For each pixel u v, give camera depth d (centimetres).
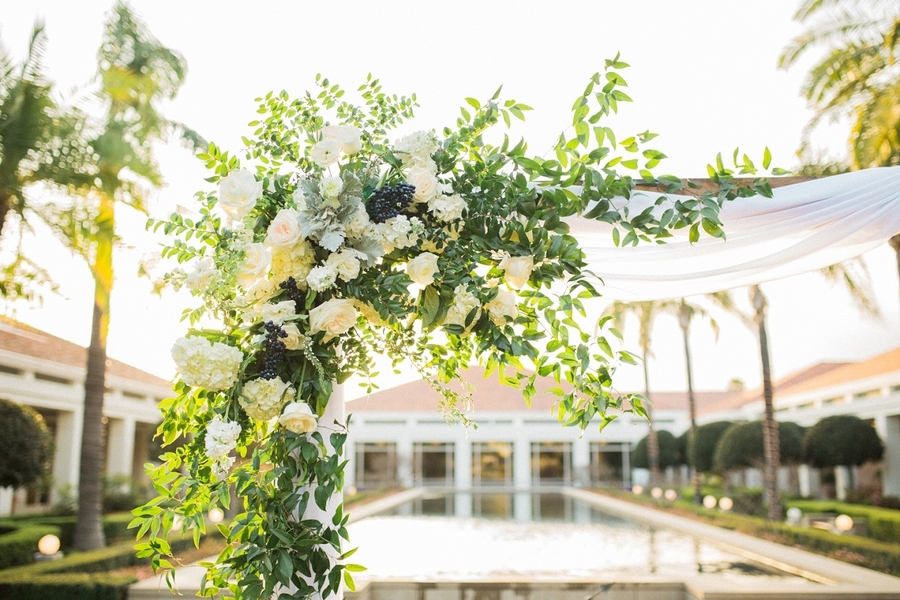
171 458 218
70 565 720
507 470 3108
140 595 611
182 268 211
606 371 220
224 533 217
